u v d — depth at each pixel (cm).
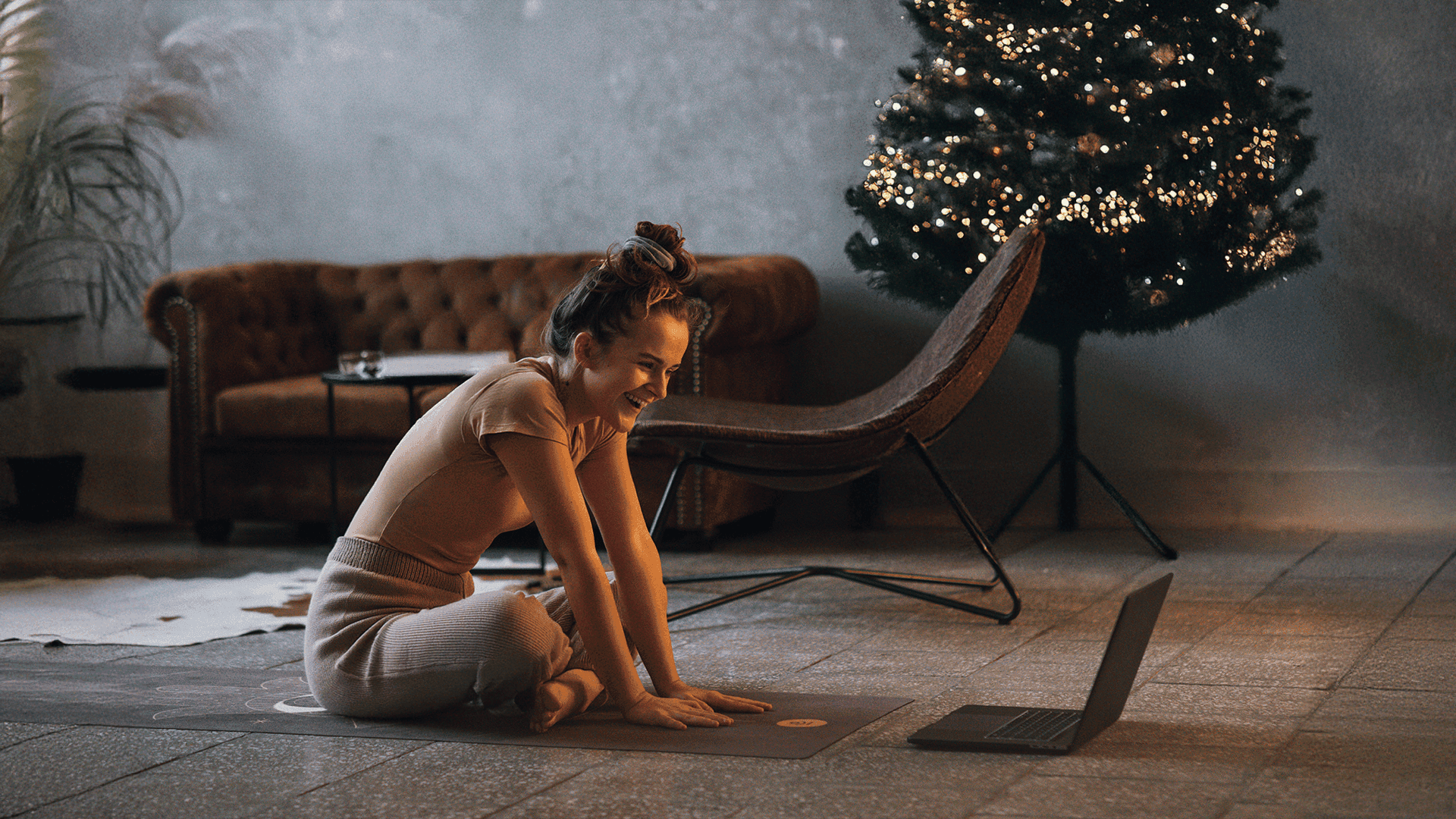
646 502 447
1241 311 476
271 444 474
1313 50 462
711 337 430
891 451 326
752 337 444
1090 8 424
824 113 512
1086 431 492
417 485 231
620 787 195
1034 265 322
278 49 562
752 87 519
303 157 564
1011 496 497
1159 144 421
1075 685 260
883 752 212
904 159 442
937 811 181
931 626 324
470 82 547
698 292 430
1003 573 324
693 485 445
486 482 228
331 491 457
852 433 312
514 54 542
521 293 509
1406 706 236
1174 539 455
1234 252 427
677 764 206
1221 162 422
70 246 569
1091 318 439
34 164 527
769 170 519
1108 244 423
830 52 510
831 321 515
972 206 432
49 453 574
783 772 201
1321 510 470
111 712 245
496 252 549
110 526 529
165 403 576
